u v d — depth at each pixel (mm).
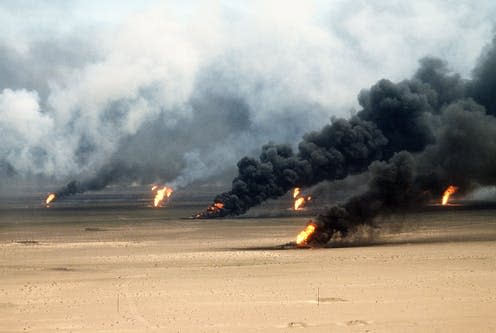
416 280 175250
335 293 159250
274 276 185000
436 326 127688
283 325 128875
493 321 131250
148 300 153750
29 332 126188
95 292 164875
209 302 150625
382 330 125000
